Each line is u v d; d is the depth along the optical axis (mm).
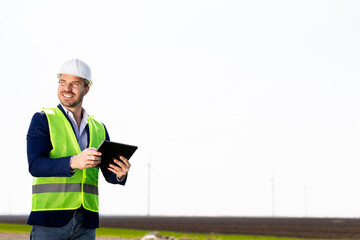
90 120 3701
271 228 43344
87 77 3488
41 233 3174
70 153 3344
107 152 3264
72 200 3223
